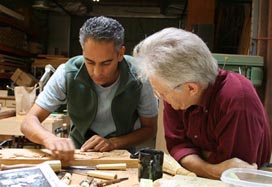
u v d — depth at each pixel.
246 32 4.51
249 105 1.03
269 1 2.13
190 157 1.17
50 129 2.06
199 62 0.95
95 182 0.98
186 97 1.03
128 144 1.47
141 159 1.01
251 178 0.92
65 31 6.68
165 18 6.39
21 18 5.25
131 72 1.47
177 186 0.92
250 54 2.24
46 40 6.59
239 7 4.96
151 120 1.62
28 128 1.38
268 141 1.16
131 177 1.05
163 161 1.05
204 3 4.02
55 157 1.14
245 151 1.04
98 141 1.32
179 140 1.27
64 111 2.27
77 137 1.57
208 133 1.14
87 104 1.50
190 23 4.04
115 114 1.51
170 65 0.93
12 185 0.87
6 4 5.27
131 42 6.47
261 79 2.11
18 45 5.18
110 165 1.12
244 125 1.02
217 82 1.06
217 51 4.91
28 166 1.03
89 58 1.31
